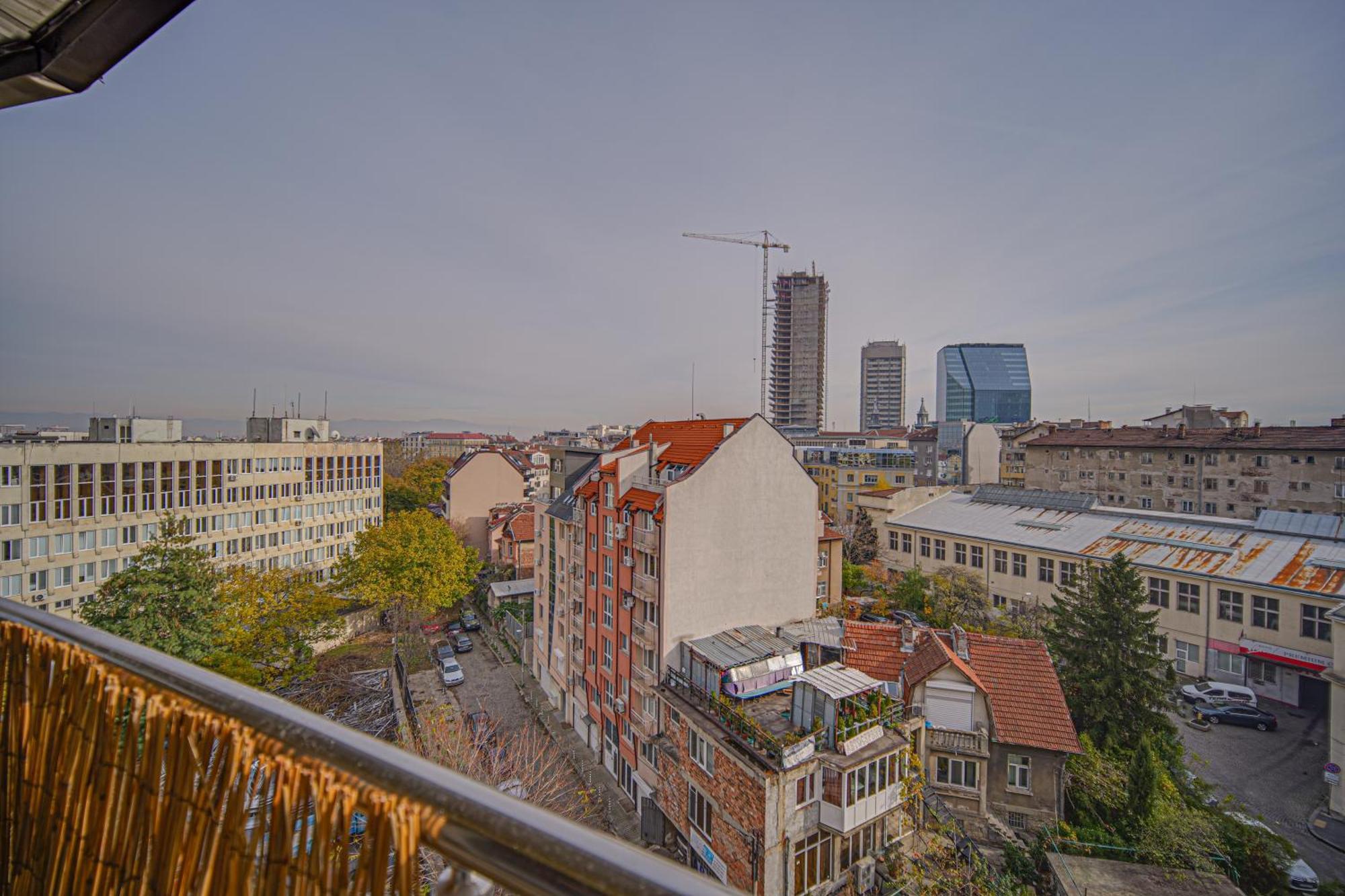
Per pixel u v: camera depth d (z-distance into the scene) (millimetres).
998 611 38344
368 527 45250
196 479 37406
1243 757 25250
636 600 24781
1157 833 17609
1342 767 20953
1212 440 50062
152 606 24875
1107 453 56594
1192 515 37406
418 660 38312
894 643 23188
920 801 18906
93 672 2111
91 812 2027
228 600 29500
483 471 64250
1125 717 23125
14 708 2328
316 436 51656
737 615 24391
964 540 42531
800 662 21906
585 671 29109
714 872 18312
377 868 1353
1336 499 42781
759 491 24797
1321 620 27953
